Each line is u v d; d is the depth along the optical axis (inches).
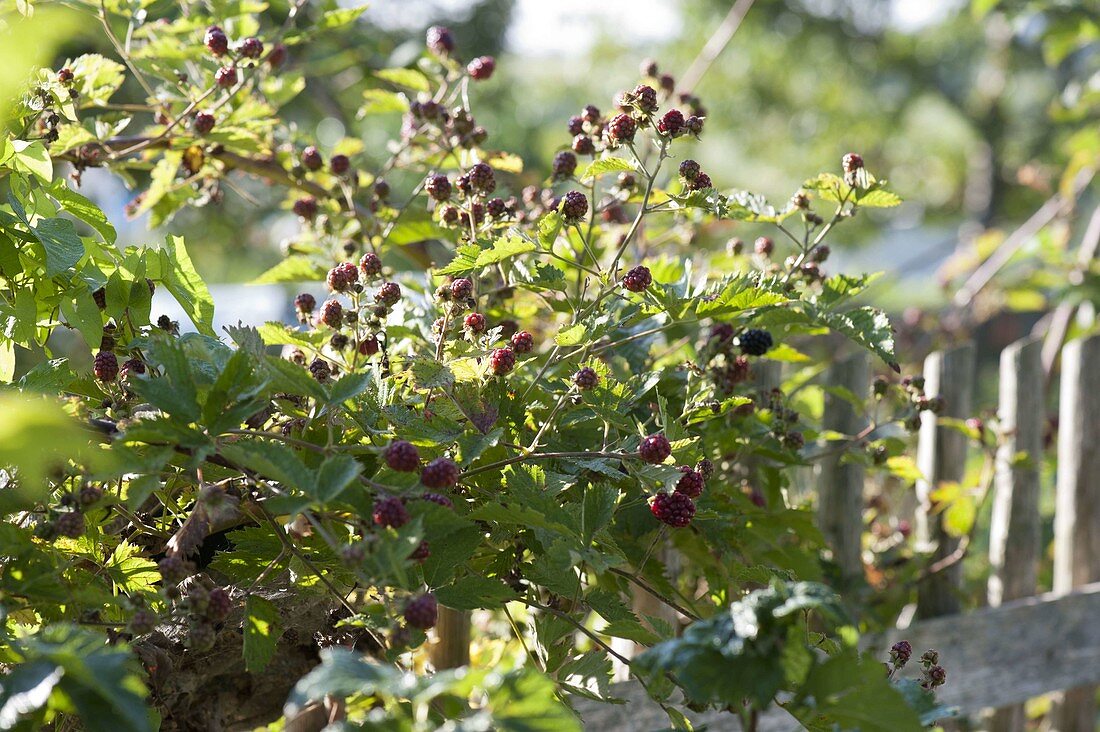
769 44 397.1
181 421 77.4
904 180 462.9
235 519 84.7
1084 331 145.6
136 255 86.5
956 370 108.5
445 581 81.0
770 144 415.8
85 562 82.7
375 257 85.3
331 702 87.0
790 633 74.2
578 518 82.0
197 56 98.7
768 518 93.7
